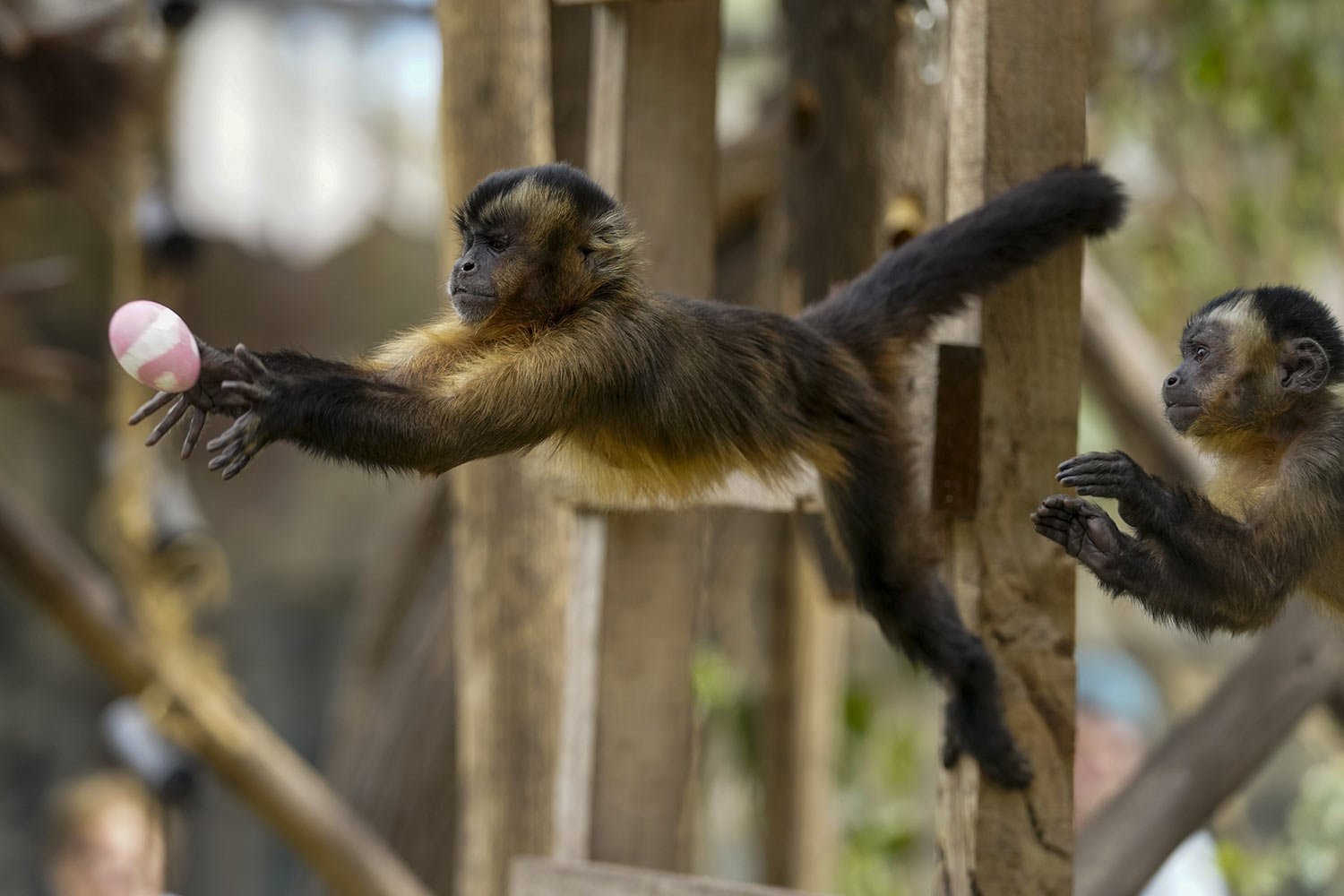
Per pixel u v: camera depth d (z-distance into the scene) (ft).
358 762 54.29
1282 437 24.70
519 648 36.99
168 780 46.75
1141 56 58.65
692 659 31.65
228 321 107.55
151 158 47.19
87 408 106.11
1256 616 21.62
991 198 24.82
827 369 25.96
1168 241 60.08
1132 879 35.37
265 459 124.98
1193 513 21.44
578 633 31.55
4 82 45.06
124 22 46.37
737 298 51.78
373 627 57.67
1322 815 48.44
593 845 31.07
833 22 37.47
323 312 110.52
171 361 19.47
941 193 36.83
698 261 30.30
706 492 25.72
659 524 31.22
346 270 110.63
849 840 59.21
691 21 29.96
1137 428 47.78
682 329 24.90
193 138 99.04
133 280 46.98
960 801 24.90
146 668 47.78
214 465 20.11
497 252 24.31
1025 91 24.79
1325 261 64.28
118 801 44.27
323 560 126.31
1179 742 36.88
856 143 37.24
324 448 21.03
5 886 115.65
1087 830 36.24
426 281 113.39
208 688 48.65
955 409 24.61
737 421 25.09
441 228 34.53
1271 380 24.43
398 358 23.93
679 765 31.50
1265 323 24.61
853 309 26.61
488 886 37.63
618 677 31.19
